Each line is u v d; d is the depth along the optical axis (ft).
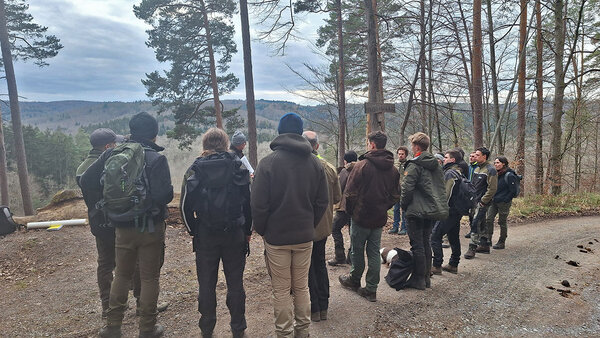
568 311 12.08
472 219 19.01
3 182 54.13
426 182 12.91
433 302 12.65
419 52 36.22
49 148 173.47
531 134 47.83
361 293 13.10
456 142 52.60
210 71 65.51
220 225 9.21
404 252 13.99
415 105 43.14
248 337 10.21
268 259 9.41
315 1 44.60
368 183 11.92
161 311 12.10
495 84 46.19
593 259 18.26
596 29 45.93
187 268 16.56
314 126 68.49
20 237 20.11
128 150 9.33
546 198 35.83
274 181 8.93
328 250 19.75
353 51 56.70
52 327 11.09
